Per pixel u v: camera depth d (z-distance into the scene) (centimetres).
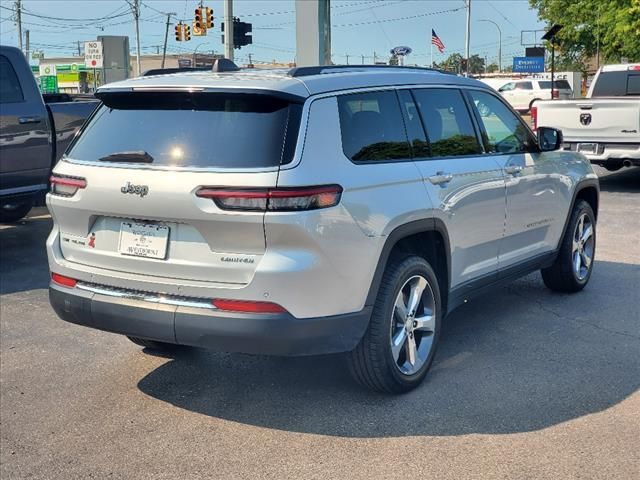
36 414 449
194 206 386
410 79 495
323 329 394
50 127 880
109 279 422
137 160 412
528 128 617
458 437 405
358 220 406
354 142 427
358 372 441
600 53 3506
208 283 392
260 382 488
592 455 383
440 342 555
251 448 401
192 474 376
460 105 537
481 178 521
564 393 460
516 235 577
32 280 773
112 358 539
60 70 6956
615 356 522
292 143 391
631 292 685
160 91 417
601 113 1266
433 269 495
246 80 414
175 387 484
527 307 642
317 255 386
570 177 649
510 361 514
